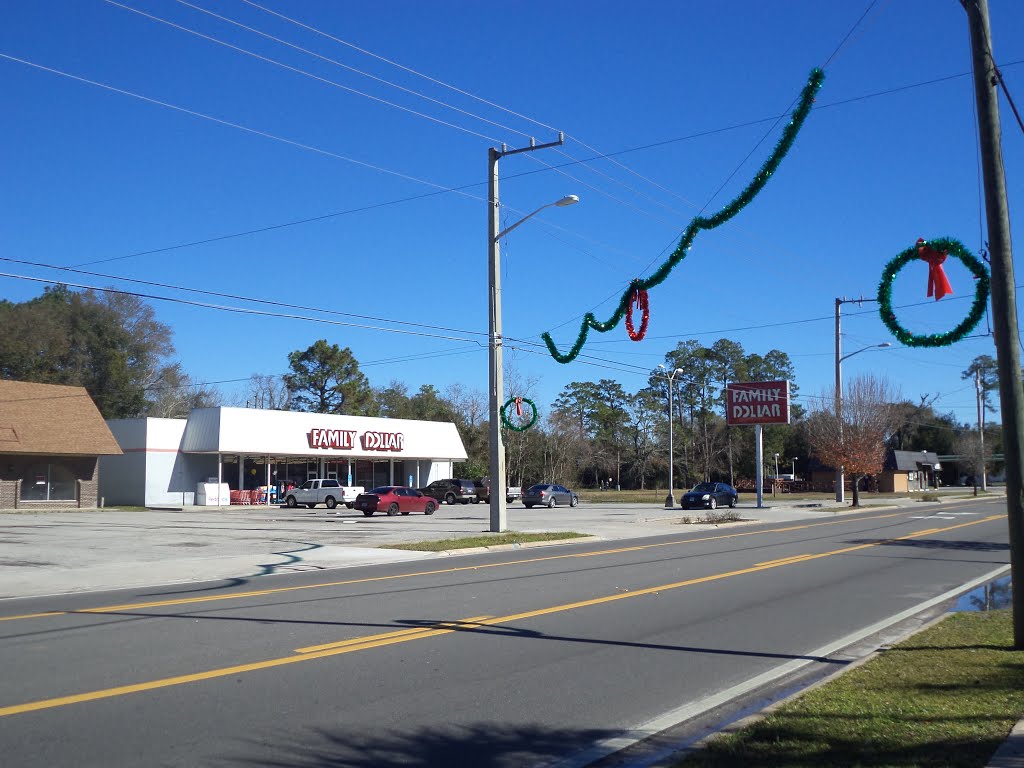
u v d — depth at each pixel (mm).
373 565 18859
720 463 88750
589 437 93188
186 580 16219
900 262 10281
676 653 9547
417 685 7926
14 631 10312
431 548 22016
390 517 39312
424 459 63812
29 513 41844
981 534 27797
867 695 7344
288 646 9477
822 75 10508
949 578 16422
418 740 6410
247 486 58719
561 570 17469
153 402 78125
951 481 110312
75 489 46094
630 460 95688
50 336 68812
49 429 45000
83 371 71188
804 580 15961
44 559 19297
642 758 6219
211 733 6387
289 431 53531
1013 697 7215
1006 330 9195
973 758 5625
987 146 9219
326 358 82000
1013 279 9219
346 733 6500
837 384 51875
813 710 6859
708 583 15391
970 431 102812
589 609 12352
